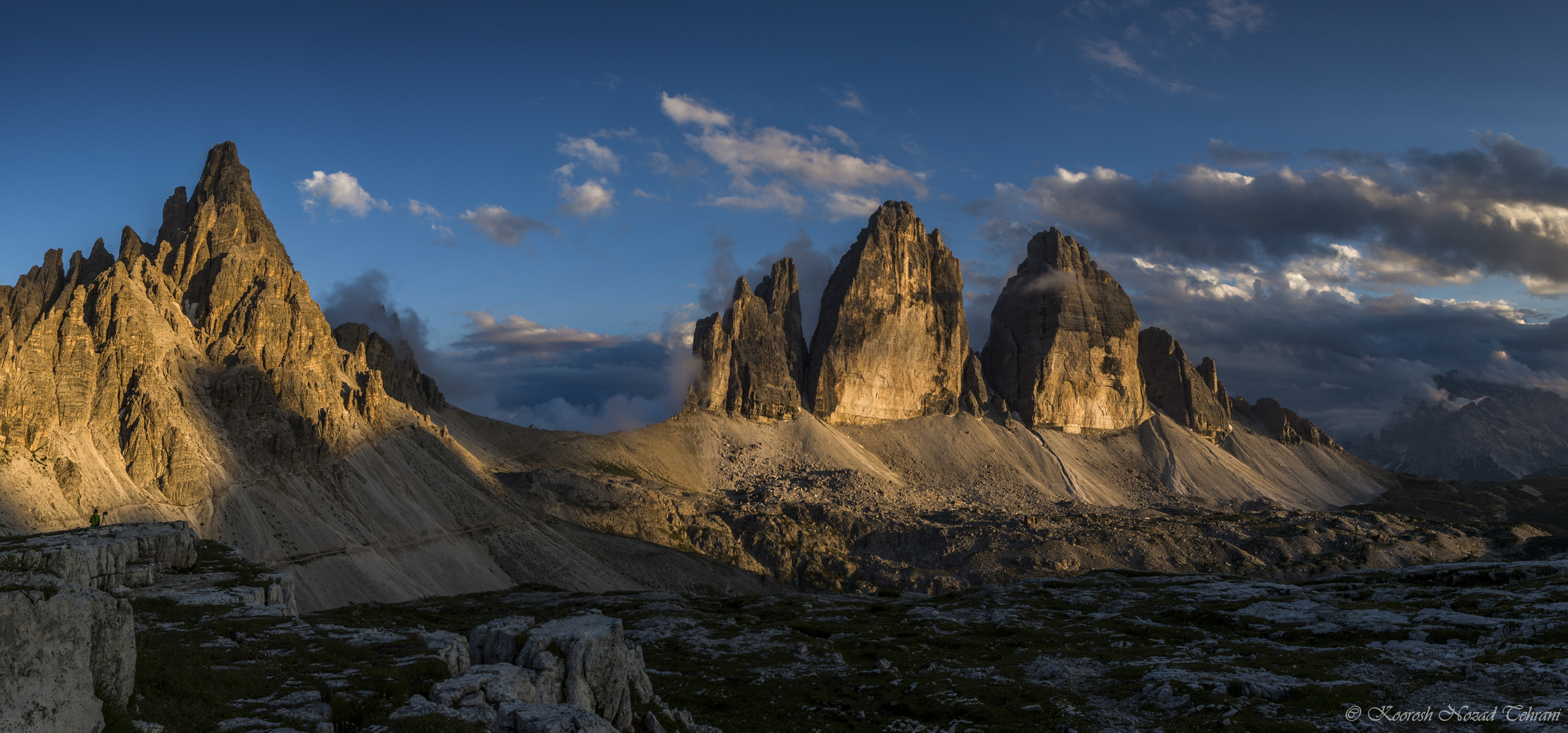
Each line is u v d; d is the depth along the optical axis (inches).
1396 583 5999.0
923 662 4453.7
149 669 1782.7
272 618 2733.8
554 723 1796.3
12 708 1259.8
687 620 6053.2
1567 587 4616.1
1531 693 2861.7
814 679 4141.2
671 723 2486.5
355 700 1861.5
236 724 1646.2
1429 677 3193.9
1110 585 7253.9
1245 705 3093.0
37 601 1321.4
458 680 2009.1
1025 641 4953.3
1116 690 3597.4
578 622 2426.2
